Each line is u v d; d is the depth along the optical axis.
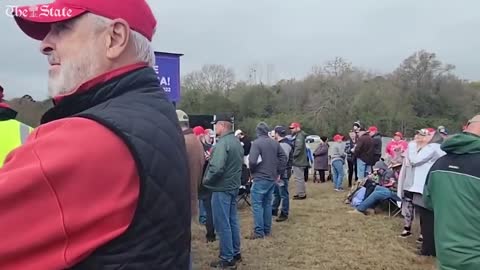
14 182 0.85
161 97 1.13
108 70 1.07
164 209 0.98
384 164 10.16
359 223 8.88
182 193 1.05
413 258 6.66
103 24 1.07
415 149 6.80
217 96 39.72
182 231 1.06
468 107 41.28
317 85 42.41
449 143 3.39
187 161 1.13
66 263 0.86
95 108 1.01
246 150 10.52
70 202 0.87
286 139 9.68
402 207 8.00
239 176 6.05
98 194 0.90
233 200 6.14
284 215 9.20
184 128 5.24
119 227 0.91
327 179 16.16
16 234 0.85
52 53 1.11
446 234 3.34
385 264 6.43
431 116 40.94
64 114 1.08
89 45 1.07
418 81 41.72
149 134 0.99
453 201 3.31
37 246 0.85
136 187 0.93
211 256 6.54
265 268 6.19
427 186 3.67
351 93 40.69
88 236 0.89
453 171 3.35
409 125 38.28
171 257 1.00
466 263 3.21
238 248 6.26
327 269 6.21
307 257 6.71
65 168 0.87
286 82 43.53
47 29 1.18
